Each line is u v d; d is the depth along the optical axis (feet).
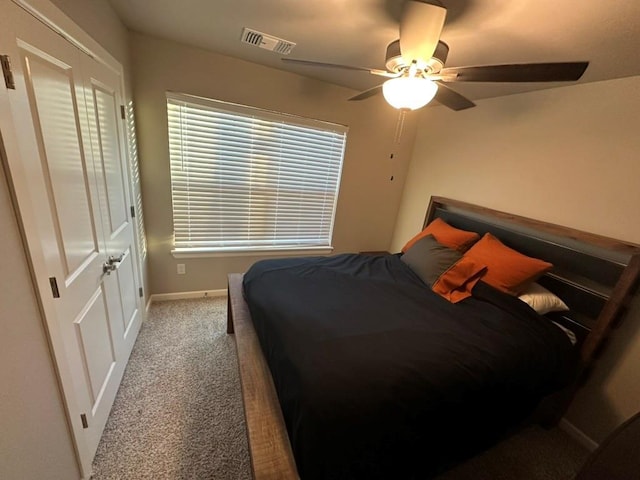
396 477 3.64
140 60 6.64
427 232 8.48
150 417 5.23
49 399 3.22
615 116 5.24
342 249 11.15
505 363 4.37
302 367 3.71
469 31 4.28
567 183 6.02
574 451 5.45
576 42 4.19
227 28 5.57
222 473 4.45
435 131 9.51
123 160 5.99
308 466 3.03
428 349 4.30
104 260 4.91
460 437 4.12
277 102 8.21
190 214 8.51
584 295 5.59
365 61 6.36
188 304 8.93
